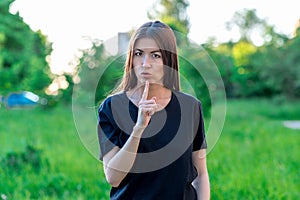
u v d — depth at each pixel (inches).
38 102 663.1
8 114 593.0
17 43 724.0
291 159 297.7
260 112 771.4
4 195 213.5
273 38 943.7
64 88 641.6
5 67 724.7
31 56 716.0
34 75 681.6
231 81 940.0
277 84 904.9
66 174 253.9
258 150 339.3
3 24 705.0
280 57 903.1
